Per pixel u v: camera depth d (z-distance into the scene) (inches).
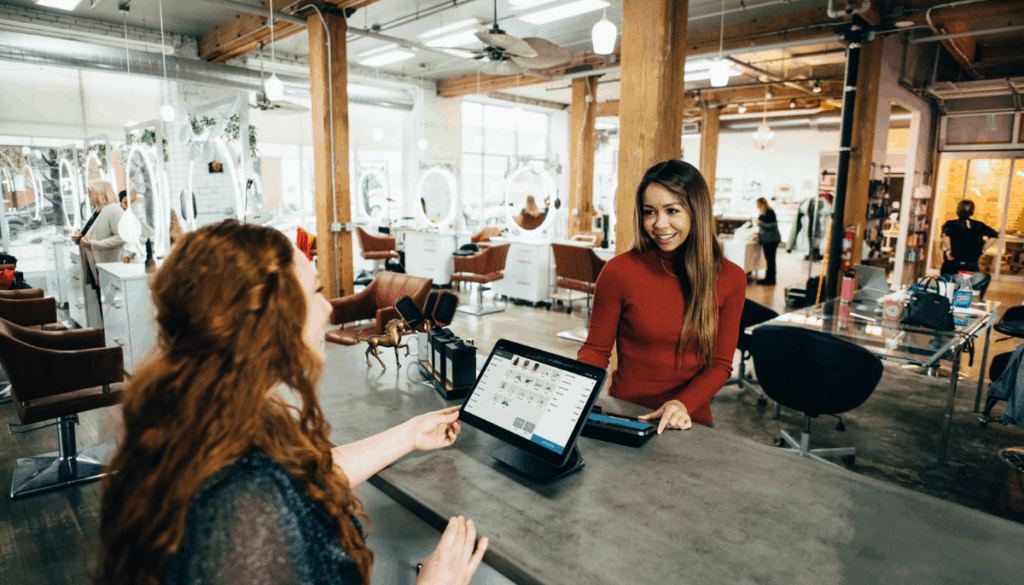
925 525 37.9
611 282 63.1
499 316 264.2
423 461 47.0
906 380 176.2
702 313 59.1
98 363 103.1
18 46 241.3
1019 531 37.2
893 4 210.5
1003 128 341.4
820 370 104.9
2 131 282.0
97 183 209.2
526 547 35.0
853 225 235.0
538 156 338.6
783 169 553.0
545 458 43.0
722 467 46.2
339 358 79.3
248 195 224.7
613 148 574.9
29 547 90.7
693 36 278.4
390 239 350.6
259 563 19.6
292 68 371.2
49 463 115.2
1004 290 341.1
